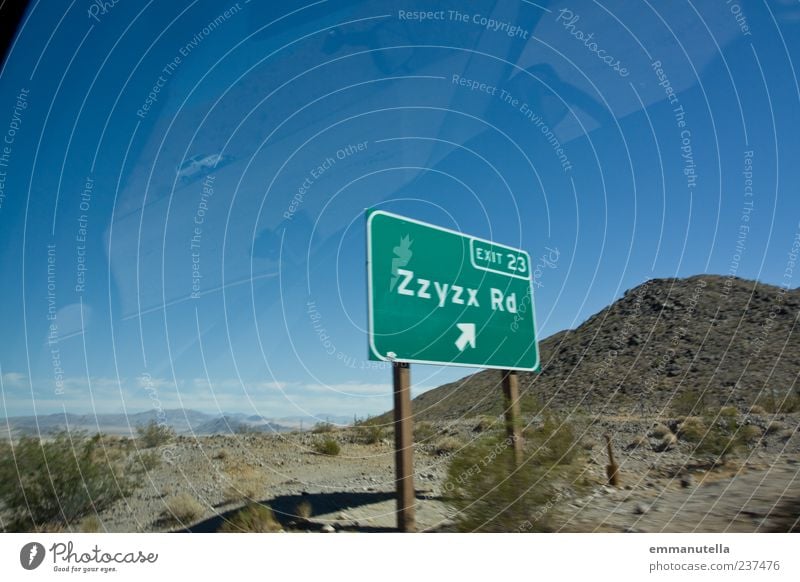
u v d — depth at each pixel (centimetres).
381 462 1555
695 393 2277
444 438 1557
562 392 2761
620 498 893
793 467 1101
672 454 1345
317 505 994
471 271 983
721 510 771
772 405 1922
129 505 916
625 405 2273
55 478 848
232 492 1015
